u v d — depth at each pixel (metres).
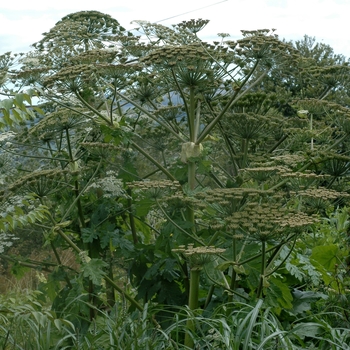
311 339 5.11
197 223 5.49
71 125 5.83
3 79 5.80
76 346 4.52
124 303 4.58
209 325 4.59
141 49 6.10
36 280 7.72
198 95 5.82
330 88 6.46
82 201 6.41
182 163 5.67
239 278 5.21
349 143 5.58
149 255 5.75
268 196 4.84
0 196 5.12
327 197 4.63
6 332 4.64
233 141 6.60
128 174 6.13
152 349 4.22
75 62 5.88
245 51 5.25
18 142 6.21
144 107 6.69
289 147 6.21
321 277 5.97
